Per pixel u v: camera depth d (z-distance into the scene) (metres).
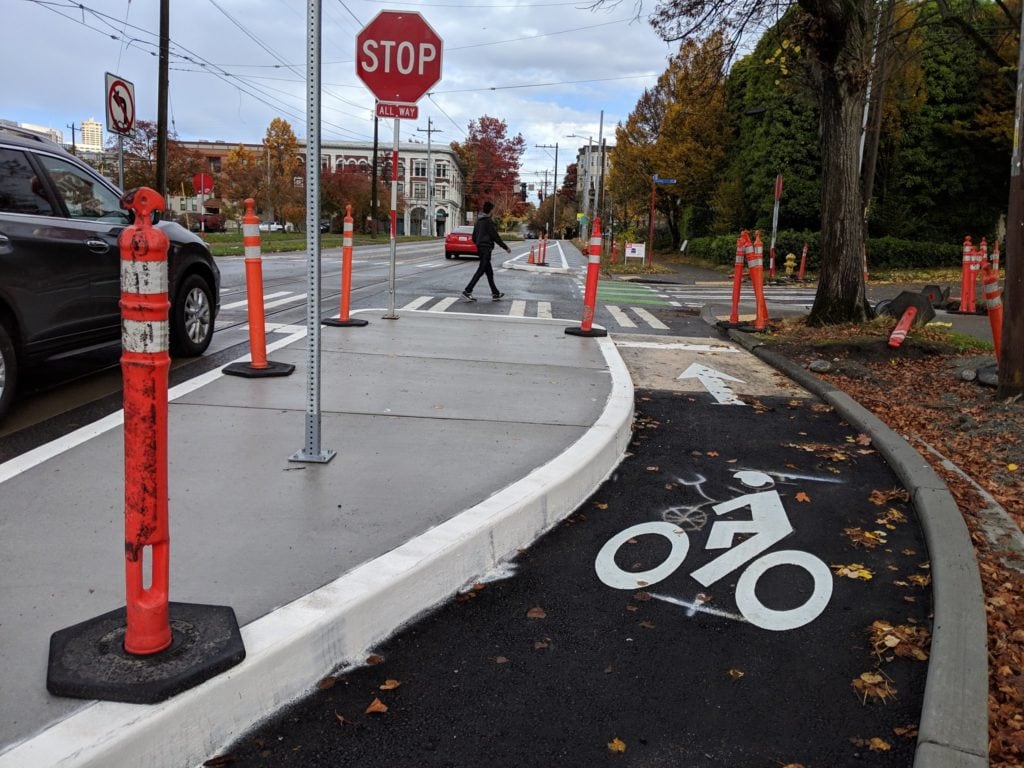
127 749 2.24
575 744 2.63
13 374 5.37
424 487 4.35
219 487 4.25
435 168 112.69
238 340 8.82
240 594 3.09
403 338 9.20
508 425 5.66
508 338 9.64
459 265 29.17
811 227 33.50
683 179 43.03
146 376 2.36
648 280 26.84
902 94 30.97
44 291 5.69
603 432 5.48
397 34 9.37
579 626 3.39
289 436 5.19
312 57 4.27
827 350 9.62
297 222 70.88
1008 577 3.87
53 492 4.14
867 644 3.31
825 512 4.70
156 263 2.31
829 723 2.79
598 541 4.24
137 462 2.41
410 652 3.12
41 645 2.71
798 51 11.98
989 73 31.62
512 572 3.86
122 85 11.85
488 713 2.77
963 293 16.88
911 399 7.58
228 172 69.81
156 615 2.51
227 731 2.53
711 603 3.63
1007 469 5.50
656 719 2.78
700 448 5.88
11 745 2.17
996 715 2.77
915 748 2.63
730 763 2.57
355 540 3.63
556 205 129.25
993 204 33.97
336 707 2.75
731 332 11.66
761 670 3.11
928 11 24.28
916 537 4.38
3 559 3.37
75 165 6.33
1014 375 6.96
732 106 41.91
